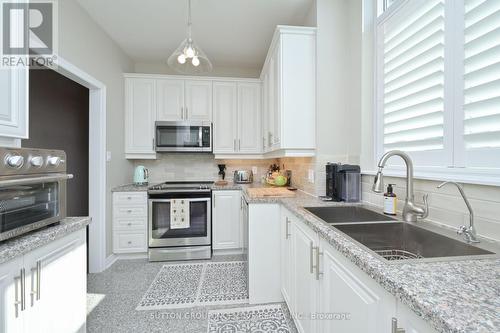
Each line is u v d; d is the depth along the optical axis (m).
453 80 1.10
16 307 0.88
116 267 2.49
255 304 1.85
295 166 2.59
